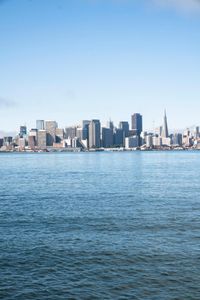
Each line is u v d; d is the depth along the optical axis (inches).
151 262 1188.5
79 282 1048.2
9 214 1987.0
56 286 1024.2
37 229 1630.2
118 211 2038.6
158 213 1963.6
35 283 1044.5
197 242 1390.3
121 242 1408.7
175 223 1707.7
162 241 1411.2
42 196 2728.8
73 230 1606.8
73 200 2497.5
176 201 2381.9
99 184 3528.5
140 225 1680.6
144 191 2923.2
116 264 1178.0
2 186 3457.2
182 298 943.7
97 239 1454.2
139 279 1060.5
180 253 1266.0
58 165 7637.8
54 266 1168.2
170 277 1068.5
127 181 3777.1
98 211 2047.2
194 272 1098.7
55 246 1369.3
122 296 959.6
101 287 1014.4
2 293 985.5
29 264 1186.6
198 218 1812.3
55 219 1841.8
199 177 4148.6
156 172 5073.8
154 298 945.5
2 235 1530.5
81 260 1217.4
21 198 2630.4
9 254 1282.0
